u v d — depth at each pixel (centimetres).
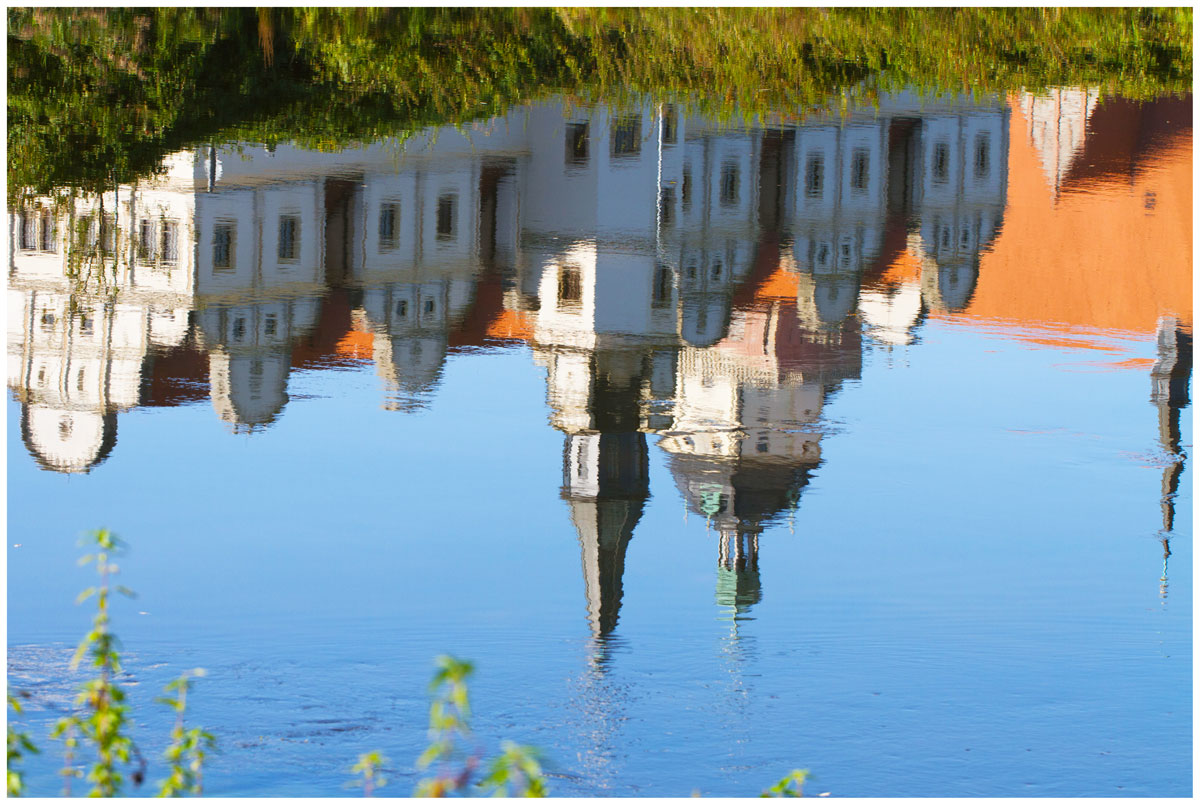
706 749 6875
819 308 16900
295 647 7606
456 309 17125
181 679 4550
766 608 8350
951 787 6569
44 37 19788
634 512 10550
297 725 6894
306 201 18738
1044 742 6931
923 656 7712
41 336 14412
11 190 16588
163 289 16212
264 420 12025
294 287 17425
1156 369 14025
